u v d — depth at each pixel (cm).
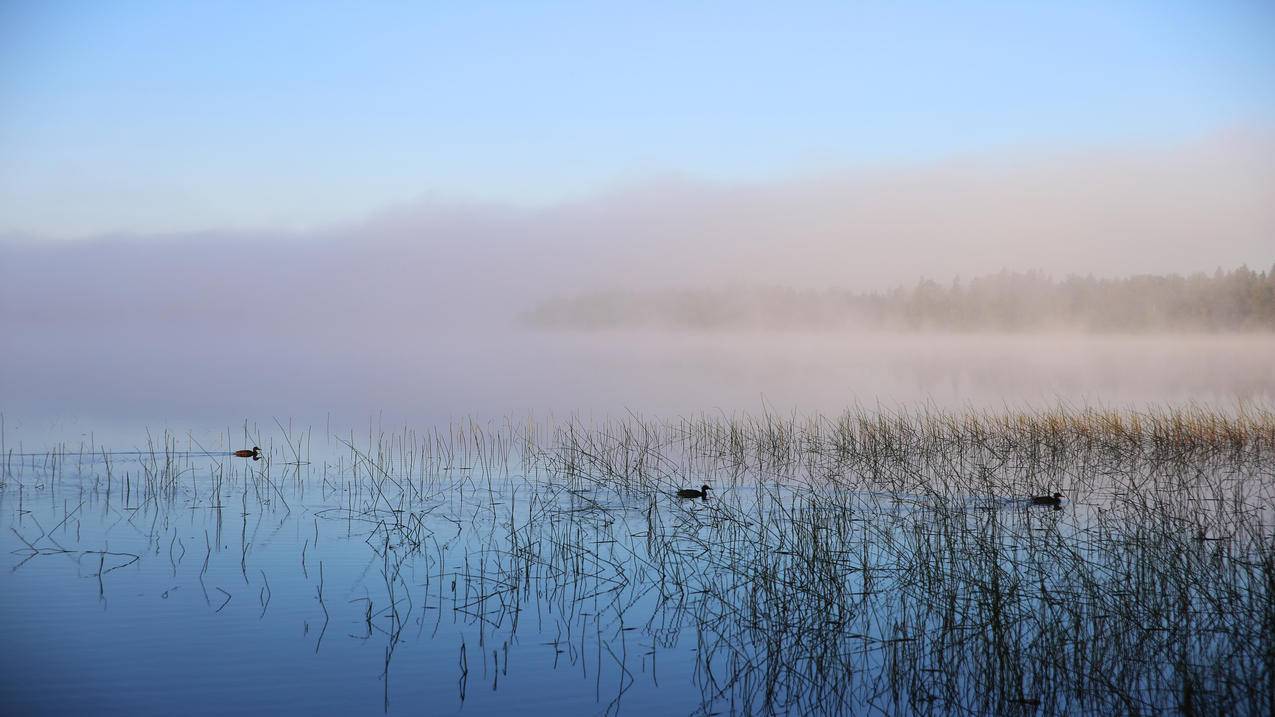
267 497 1564
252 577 1068
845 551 1176
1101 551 1166
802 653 866
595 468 1919
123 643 845
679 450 2247
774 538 1284
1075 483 1748
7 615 913
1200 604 958
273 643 856
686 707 742
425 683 773
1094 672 810
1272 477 1761
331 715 705
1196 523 1220
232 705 718
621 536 1303
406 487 1698
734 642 892
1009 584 1034
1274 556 1007
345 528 1335
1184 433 2222
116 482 1667
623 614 970
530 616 956
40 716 687
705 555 1198
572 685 778
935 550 1169
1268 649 837
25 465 1842
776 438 2278
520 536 1298
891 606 999
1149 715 726
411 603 988
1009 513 1441
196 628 890
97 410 3033
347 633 890
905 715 733
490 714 715
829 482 1761
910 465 1925
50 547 1184
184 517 1387
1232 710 729
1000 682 799
